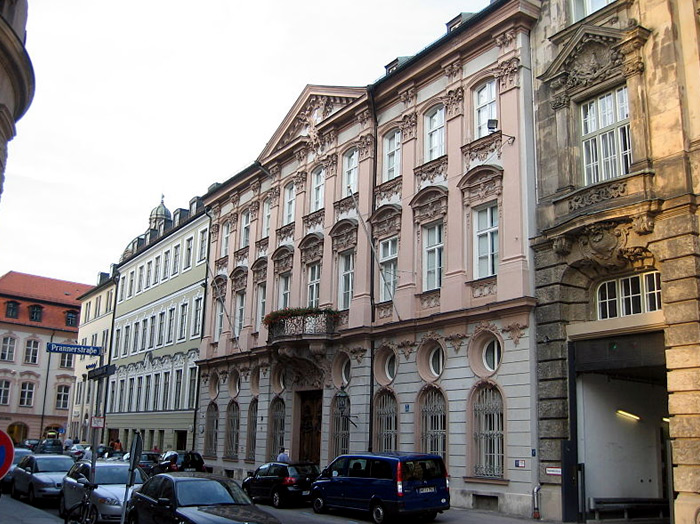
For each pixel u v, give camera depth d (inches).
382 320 1058.7
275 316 1214.3
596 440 783.1
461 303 913.5
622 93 783.1
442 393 925.8
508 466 811.4
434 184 1004.6
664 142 718.5
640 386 839.7
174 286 1870.1
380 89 1143.0
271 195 1443.2
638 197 722.2
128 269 2273.6
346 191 1209.4
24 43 776.9
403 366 998.4
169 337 1849.2
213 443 1508.4
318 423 1184.8
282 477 903.7
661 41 739.4
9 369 3115.2
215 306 1604.3
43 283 3528.5
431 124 1055.0
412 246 1018.7
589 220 757.3
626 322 733.9
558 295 801.6
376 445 1027.3
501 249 873.5
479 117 966.4
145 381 1955.0
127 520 603.5
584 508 747.4
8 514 800.3
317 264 1255.5
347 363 1130.7
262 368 1341.0
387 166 1135.0
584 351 780.0
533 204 855.1
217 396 1515.7
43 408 3159.5
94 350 1067.3
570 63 835.4
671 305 682.2
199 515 509.0
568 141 822.5
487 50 954.1
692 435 644.1
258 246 1459.2
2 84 706.8
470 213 936.3
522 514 780.6
